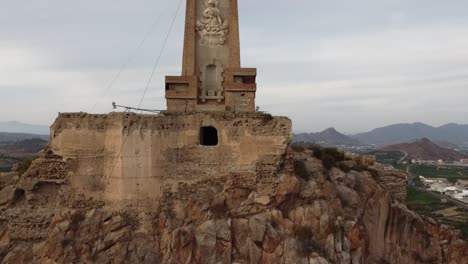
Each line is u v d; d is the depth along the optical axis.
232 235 29.30
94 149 30.25
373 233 36.22
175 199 30.17
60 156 30.83
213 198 30.08
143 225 29.28
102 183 30.00
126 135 29.38
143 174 29.64
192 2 35.34
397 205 39.38
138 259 28.23
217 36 35.56
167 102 33.56
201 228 29.02
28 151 172.38
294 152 37.81
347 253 30.03
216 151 30.84
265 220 29.52
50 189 31.25
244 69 33.81
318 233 30.19
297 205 31.14
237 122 31.06
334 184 35.31
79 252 28.39
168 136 30.47
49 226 29.77
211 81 35.34
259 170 30.86
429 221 40.78
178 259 28.19
